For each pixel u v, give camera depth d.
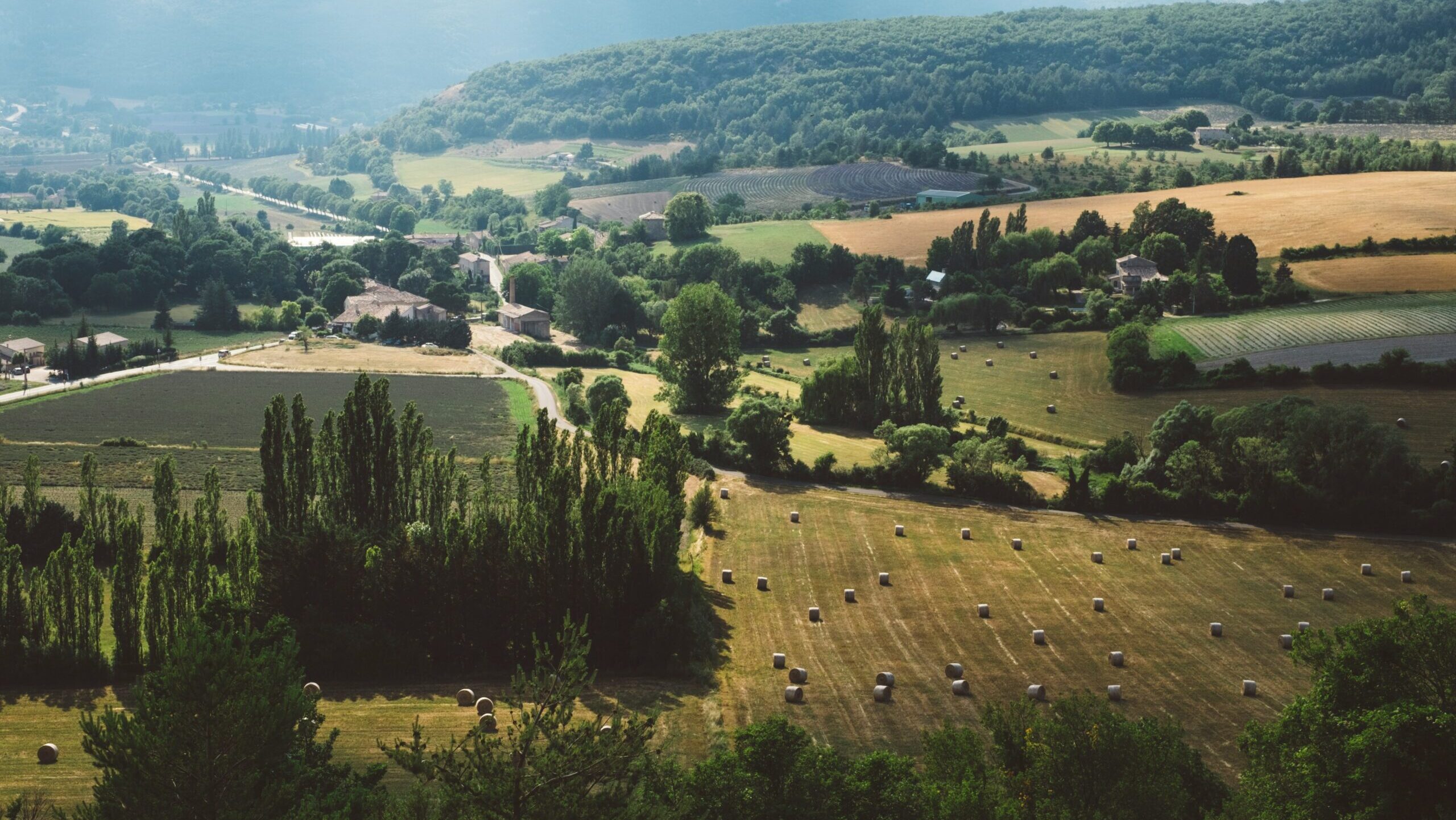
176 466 134.12
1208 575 104.19
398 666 81.00
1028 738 58.69
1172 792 52.31
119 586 80.31
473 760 48.59
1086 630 91.50
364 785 57.56
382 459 103.06
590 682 52.28
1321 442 121.88
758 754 54.16
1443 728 50.44
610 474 109.19
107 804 47.72
